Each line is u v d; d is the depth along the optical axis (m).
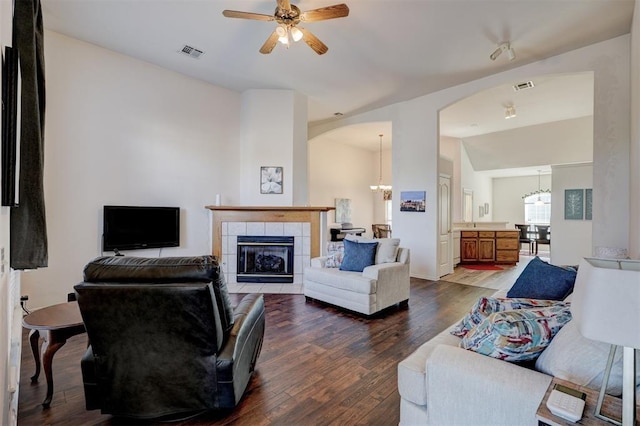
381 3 3.08
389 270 3.71
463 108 6.05
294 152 5.40
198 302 1.52
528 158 8.29
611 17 3.23
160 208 4.46
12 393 1.65
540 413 1.00
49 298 3.56
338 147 9.58
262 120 5.36
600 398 0.97
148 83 4.41
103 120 4.00
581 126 6.77
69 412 1.83
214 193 5.17
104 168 4.00
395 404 1.94
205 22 3.47
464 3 3.06
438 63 4.33
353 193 10.09
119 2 3.12
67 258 3.70
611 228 3.62
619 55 3.60
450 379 1.29
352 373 2.30
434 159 5.43
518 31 3.53
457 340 1.75
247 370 2.00
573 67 3.94
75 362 2.41
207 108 5.09
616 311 0.86
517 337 1.31
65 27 3.55
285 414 1.84
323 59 4.27
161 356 1.65
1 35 1.35
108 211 3.96
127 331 1.59
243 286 4.83
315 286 4.02
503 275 6.02
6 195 1.45
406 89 5.28
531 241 9.39
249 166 5.38
